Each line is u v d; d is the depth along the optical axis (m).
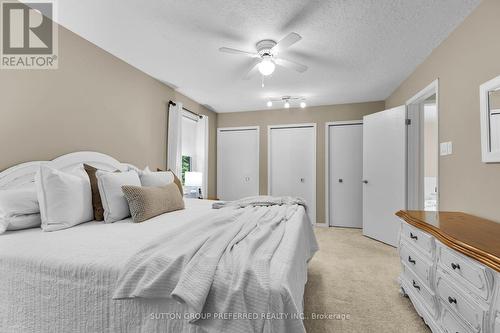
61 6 1.85
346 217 4.51
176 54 2.62
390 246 3.37
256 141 5.04
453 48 2.14
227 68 2.98
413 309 1.82
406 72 3.08
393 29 2.14
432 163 5.06
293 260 1.10
